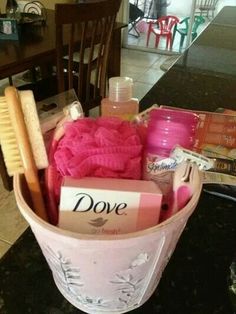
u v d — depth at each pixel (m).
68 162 0.27
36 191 0.28
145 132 0.34
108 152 0.28
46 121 0.33
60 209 0.26
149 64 3.23
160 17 3.59
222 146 0.55
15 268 0.37
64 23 1.28
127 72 3.01
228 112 0.67
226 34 1.31
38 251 0.39
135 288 0.30
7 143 0.27
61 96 0.49
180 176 0.28
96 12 1.35
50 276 0.37
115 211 0.26
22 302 0.34
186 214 0.25
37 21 1.73
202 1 3.43
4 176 1.41
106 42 1.53
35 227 0.25
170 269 0.37
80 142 0.28
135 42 3.72
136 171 0.29
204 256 0.39
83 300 0.31
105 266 0.26
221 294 0.35
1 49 1.40
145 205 0.26
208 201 0.47
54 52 1.42
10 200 1.42
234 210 0.46
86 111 1.59
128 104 0.46
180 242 0.40
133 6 3.52
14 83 2.22
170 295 0.35
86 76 1.62
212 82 0.87
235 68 0.97
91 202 0.26
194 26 3.47
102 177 0.28
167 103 0.74
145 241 0.24
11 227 1.30
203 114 0.64
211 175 0.50
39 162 0.28
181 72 0.93
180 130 0.33
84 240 0.23
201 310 0.34
